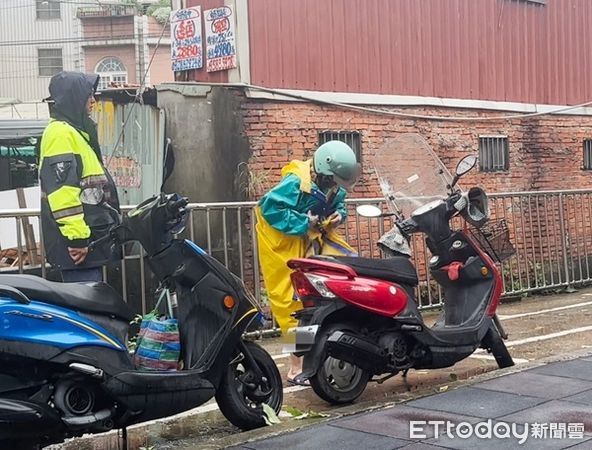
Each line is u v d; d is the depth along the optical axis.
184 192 8.94
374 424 4.81
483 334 6.01
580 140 13.34
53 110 5.33
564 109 13.01
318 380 5.36
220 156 9.20
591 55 13.70
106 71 41.19
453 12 11.59
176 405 4.50
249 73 9.48
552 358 6.37
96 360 4.13
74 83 5.28
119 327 4.37
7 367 3.92
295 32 9.88
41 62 42.59
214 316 4.80
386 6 10.77
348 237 9.07
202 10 9.89
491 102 11.98
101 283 4.41
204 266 4.82
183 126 8.97
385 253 5.97
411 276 5.68
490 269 6.17
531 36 12.69
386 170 6.14
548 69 12.93
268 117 9.59
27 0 42.28
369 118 10.52
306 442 4.54
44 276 6.51
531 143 12.58
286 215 5.71
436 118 11.24
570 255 11.06
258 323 5.11
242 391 4.98
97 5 41.72
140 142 9.46
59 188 5.07
